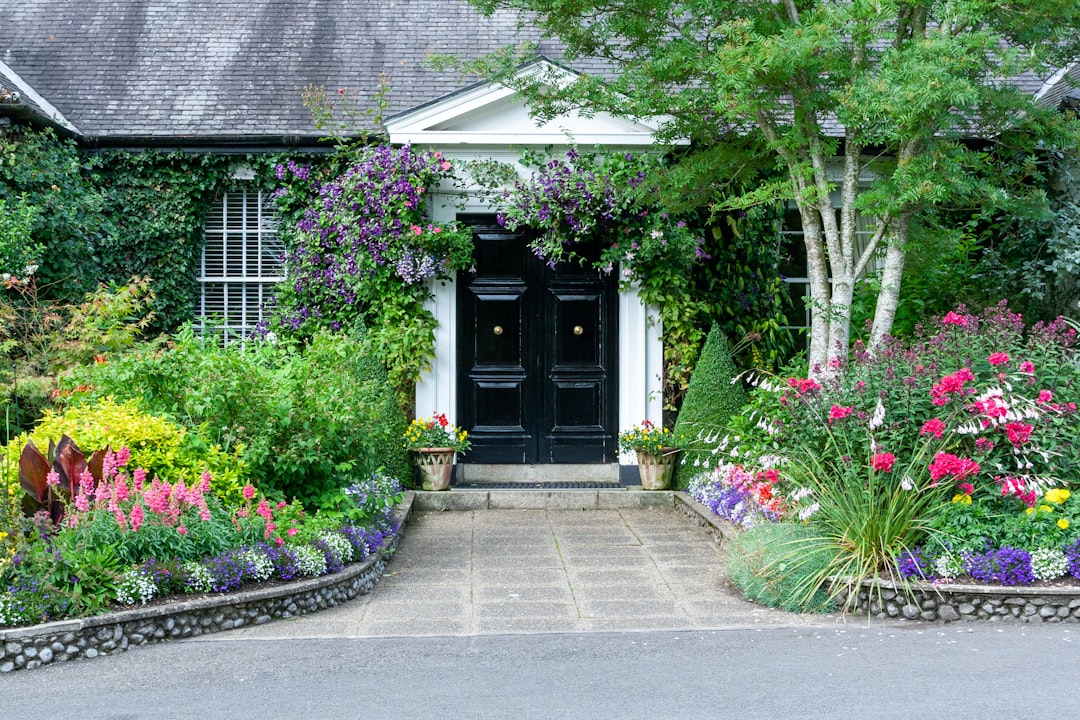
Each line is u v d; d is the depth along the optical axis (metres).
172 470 7.38
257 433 8.02
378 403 9.18
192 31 13.26
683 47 8.88
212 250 11.90
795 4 9.27
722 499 9.13
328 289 11.15
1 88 10.40
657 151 11.03
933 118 8.18
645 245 10.68
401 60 12.84
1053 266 11.07
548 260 11.03
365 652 5.75
